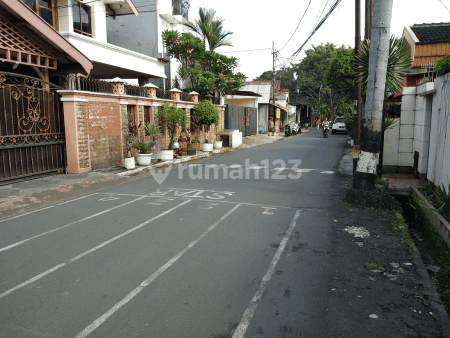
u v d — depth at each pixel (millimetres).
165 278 4371
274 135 35062
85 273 4516
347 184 10453
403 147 11492
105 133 12625
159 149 15797
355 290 4094
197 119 19750
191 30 27078
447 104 7734
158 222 6703
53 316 3547
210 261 4887
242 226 6457
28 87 10148
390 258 5016
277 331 3311
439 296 4043
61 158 11375
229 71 22641
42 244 5566
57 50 11477
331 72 26766
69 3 14352
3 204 7867
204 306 3732
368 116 7859
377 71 7637
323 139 30609
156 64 20297
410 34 17469
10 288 4141
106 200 8531
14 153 9859
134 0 21266
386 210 7559
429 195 8219
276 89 48375
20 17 9914
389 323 3457
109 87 13031
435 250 5672
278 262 4863
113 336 3223
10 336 3221
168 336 3227
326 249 5344
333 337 3232
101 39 16438
